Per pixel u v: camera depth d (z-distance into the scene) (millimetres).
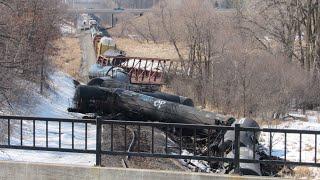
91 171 10016
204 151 18578
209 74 36375
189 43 41094
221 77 33125
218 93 33250
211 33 39594
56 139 19172
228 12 44625
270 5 42594
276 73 31078
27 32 26672
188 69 40406
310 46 40125
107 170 9945
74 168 10102
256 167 15016
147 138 20266
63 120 10531
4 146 10602
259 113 29391
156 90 35156
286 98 30297
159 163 16125
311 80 33781
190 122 23562
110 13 124125
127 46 75000
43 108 27109
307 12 41062
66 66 57594
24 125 20469
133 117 26734
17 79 24125
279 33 42156
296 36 43156
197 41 40125
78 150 10383
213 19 41281
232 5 46000
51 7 35469
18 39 23984
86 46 78875
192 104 28781
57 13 39438
